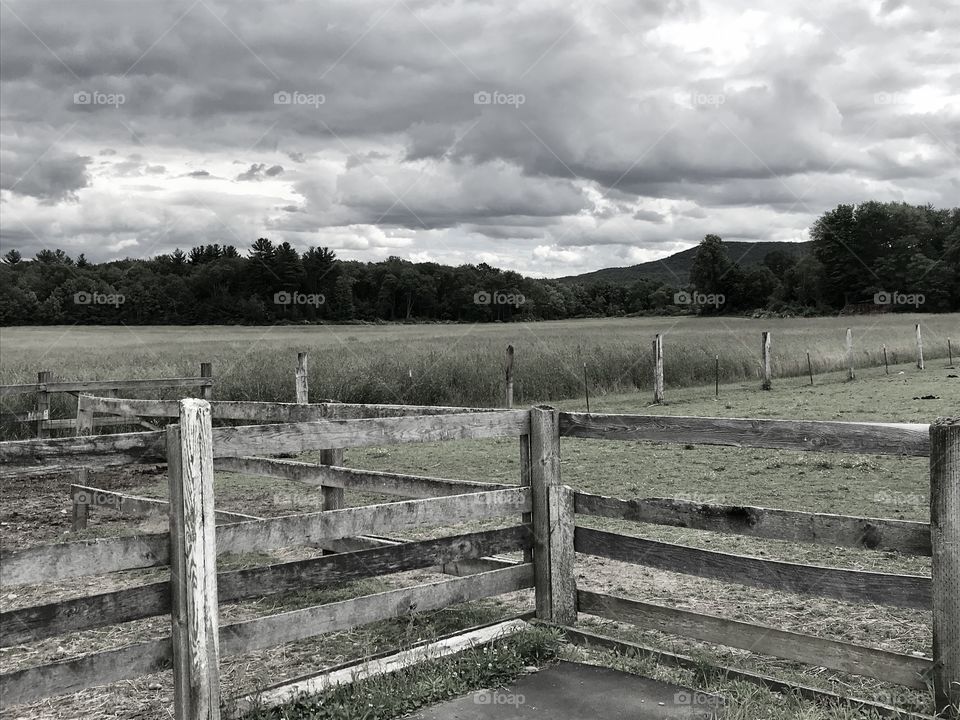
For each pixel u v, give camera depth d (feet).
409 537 26.40
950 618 12.33
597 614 17.25
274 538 13.99
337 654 17.12
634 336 152.97
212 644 12.67
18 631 11.28
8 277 290.76
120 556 12.17
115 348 149.18
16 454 11.46
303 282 286.66
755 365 92.27
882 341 129.90
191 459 12.41
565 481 35.83
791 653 14.24
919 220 356.59
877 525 13.23
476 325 255.50
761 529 14.47
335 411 21.72
